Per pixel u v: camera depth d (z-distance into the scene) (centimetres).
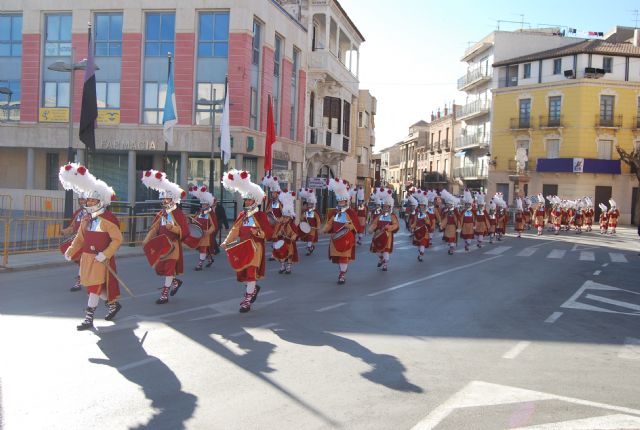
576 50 5388
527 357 741
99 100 2991
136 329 819
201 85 2933
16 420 490
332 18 3797
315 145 3688
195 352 713
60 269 1388
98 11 2967
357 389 596
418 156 8856
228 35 2891
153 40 2952
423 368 678
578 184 5381
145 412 517
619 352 783
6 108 3095
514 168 5794
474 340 825
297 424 500
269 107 2728
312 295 1155
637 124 5406
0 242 1503
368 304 1077
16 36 3073
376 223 1574
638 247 2820
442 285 1347
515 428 504
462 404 561
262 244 992
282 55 3325
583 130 5359
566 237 3525
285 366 668
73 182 827
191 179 3061
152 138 2941
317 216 1984
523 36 5997
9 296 1038
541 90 5600
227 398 559
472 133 6594
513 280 1476
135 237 1920
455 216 2138
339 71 3947
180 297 1083
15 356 671
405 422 512
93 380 597
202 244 1477
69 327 818
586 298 1226
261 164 3139
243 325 867
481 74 6278
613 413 546
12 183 3225
